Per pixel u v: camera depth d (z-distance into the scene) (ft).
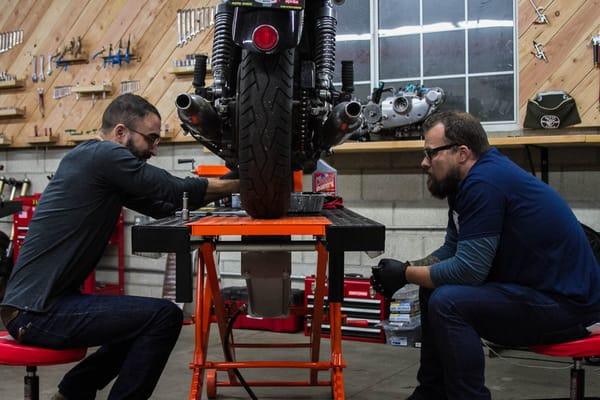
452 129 6.38
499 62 13.12
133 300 5.84
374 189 13.64
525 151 12.55
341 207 7.64
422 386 7.12
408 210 13.38
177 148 15.29
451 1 13.46
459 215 6.24
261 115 5.33
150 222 5.52
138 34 15.56
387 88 13.14
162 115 15.28
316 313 7.35
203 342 7.41
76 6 16.24
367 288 12.41
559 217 6.14
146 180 5.95
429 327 7.04
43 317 5.65
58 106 16.49
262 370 10.45
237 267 14.57
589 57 12.05
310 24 6.68
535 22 12.45
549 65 12.35
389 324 12.09
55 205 5.92
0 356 5.57
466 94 13.38
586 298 6.05
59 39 16.44
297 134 6.23
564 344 5.96
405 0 13.83
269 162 5.36
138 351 5.71
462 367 5.84
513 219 6.08
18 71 16.90
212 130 6.35
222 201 7.66
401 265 6.53
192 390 6.55
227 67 6.60
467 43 13.35
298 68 6.33
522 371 10.22
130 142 6.47
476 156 6.42
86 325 5.66
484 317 5.96
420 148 12.32
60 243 5.83
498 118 13.15
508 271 6.23
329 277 5.07
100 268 15.97
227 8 6.60
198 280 6.86
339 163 13.89
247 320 13.46
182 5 15.10
